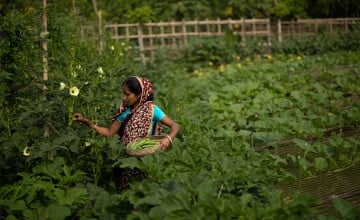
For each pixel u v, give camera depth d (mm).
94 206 3781
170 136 4293
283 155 5672
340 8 19734
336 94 7902
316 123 6555
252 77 10828
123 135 4406
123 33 15523
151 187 3578
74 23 6965
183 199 3244
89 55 6121
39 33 5188
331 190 4551
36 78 4961
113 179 4570
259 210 3252
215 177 3752
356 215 3572
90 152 4449
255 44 16469
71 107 4422
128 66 7988
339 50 16312
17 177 4227
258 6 18109
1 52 4910
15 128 4492
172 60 15398
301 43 16875
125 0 16438
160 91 9188
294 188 4648
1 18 4996
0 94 4680
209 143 5055
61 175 4281
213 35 16516
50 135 4539
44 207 3674
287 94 8914
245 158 4934
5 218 3633
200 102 7875
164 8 17438
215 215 3193
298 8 18594
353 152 5355
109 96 5426
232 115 7434
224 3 18328
